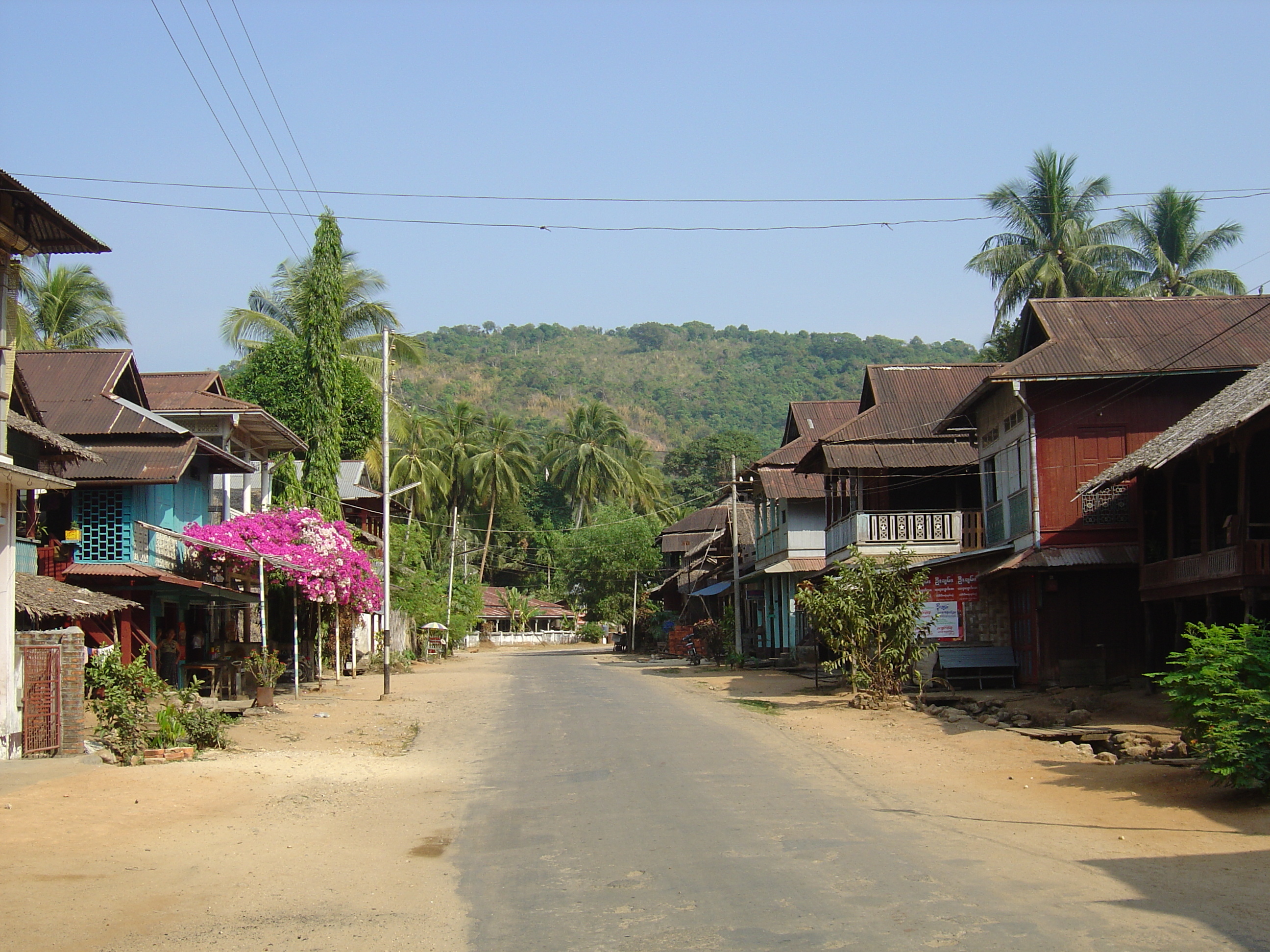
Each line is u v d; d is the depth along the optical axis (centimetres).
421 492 6525
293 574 2756
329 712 2336
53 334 4203
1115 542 2184
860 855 891
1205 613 2042
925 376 3234
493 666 4656
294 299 4719
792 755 1519
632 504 8219
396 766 1531
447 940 705
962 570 2408
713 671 3684
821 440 2989
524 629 8644
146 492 2361
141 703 1579
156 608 2416
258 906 789
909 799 1166
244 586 2758
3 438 1587
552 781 1351
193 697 1803
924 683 2314
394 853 972
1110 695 1995
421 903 800
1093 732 1619
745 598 4584
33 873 855
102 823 1044
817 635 3078
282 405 4212
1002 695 2139
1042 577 2170
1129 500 2189
